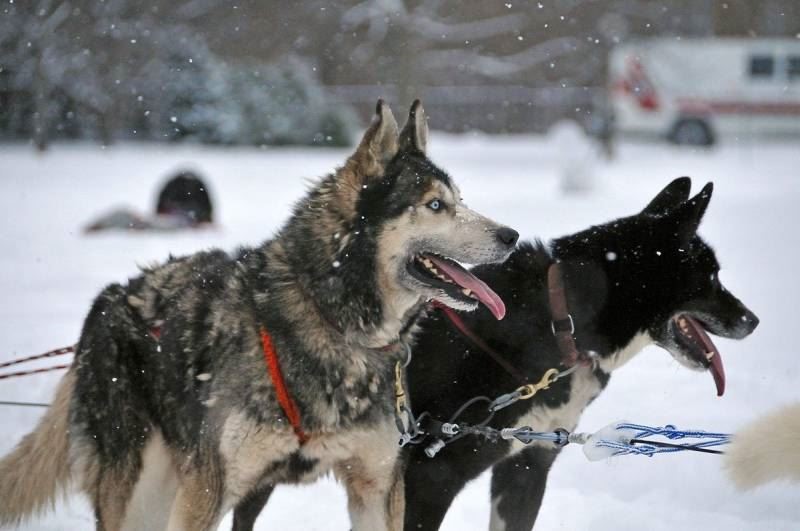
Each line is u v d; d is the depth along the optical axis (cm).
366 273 652
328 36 5297
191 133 4200
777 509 844
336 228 655
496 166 3806
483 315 736
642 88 4662
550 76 5450
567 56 5412
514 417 732
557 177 3484
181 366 667
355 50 5334
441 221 663
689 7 5212
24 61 3919
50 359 1247
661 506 852
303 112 4281
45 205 2722
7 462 728
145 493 691
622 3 5169
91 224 2305
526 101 5106
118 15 4153
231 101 4222
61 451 722
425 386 739
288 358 638
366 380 649
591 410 1057
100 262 1892
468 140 4697
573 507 855
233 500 650
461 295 664
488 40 5659
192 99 4197
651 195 2991
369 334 650
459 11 5525
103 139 4153
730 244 2092
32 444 729
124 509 689
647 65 4659
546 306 738
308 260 654
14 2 3888
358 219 653
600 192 3064
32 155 3791
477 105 5128
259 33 5075
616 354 758
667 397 1098
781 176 3475
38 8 3891
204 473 647
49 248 2062
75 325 1407
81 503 847
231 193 3016
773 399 1071
